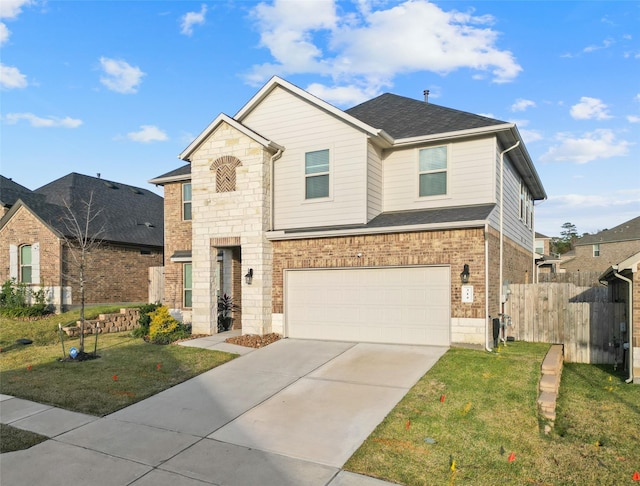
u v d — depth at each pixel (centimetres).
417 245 1162
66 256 1998
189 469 555
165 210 1795
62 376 954
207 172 1429
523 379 838
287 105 1425
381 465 553
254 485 514
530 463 557
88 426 696
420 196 1373
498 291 1238
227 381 916
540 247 4241
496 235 1236
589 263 4812
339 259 1256
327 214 1352
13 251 2050
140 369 1002
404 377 886
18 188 2497
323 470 545
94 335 1510
